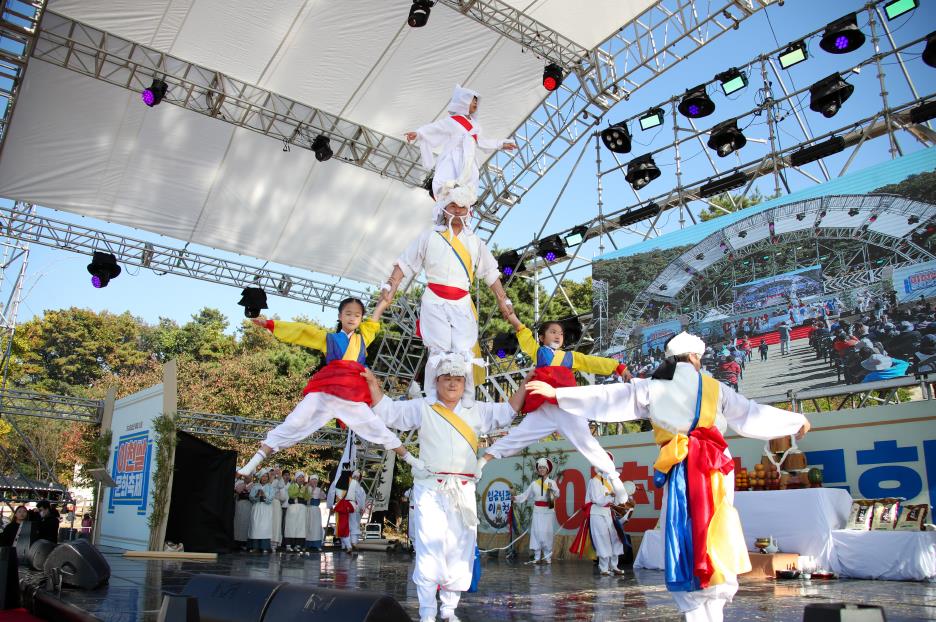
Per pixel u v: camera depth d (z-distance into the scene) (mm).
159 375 31562
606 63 12203
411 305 16594
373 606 2502
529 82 12727
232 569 8508
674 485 3230
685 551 3133
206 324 37062
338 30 11008
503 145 4969
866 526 7332
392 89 12195
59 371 36344
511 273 14414
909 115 9469
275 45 11102
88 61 11039
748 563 3117
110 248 13875
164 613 2318
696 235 11281
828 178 10656
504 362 16016
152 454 12312
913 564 6688
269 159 13133
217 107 11734
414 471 4055
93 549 6004
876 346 9008
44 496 18766
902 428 8031
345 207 14352
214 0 10352
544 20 11344
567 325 12617
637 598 5605
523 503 12320
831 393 9328
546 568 9406
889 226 9141
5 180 12375
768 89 10734
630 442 10984
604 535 8398
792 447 8211
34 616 5371
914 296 8773
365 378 4070
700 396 3328
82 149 12156
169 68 11398
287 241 14695
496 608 4961
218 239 14383
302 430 4035
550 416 4230
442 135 4852
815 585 6375
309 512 14297
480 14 11195
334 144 13102
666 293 11484
